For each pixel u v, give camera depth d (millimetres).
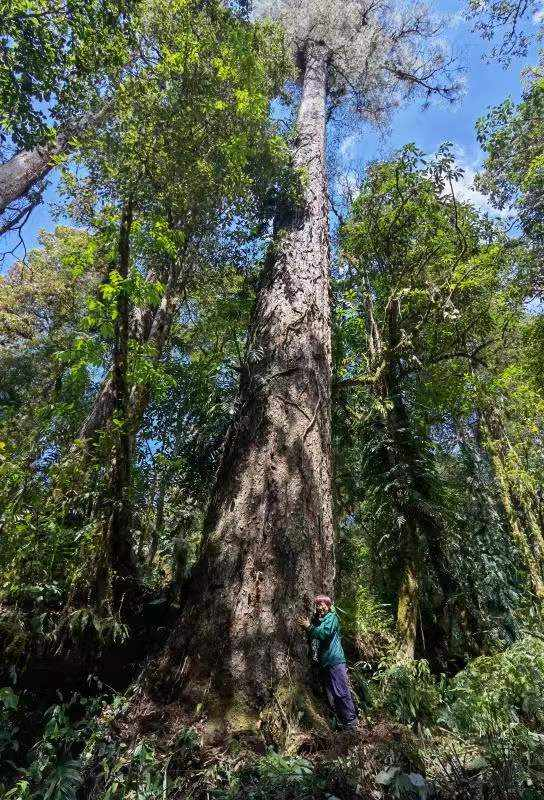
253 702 3488
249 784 2869
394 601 6328
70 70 4812
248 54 5695
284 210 7445
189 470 6555
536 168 10203
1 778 3303
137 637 4383
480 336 8711
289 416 4945
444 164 7902
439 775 3209
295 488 4523
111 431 4590
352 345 8508
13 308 11609
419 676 4637
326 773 2998
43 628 3939
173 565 4844
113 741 3270
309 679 3807
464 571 6230
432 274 7996
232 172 5418
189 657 3754
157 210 5199
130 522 4684
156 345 5695
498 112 11125
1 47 4293
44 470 4410
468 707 3967
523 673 4340
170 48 5461
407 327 7414
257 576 4016
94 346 4461
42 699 3994
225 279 7754
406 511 6117
